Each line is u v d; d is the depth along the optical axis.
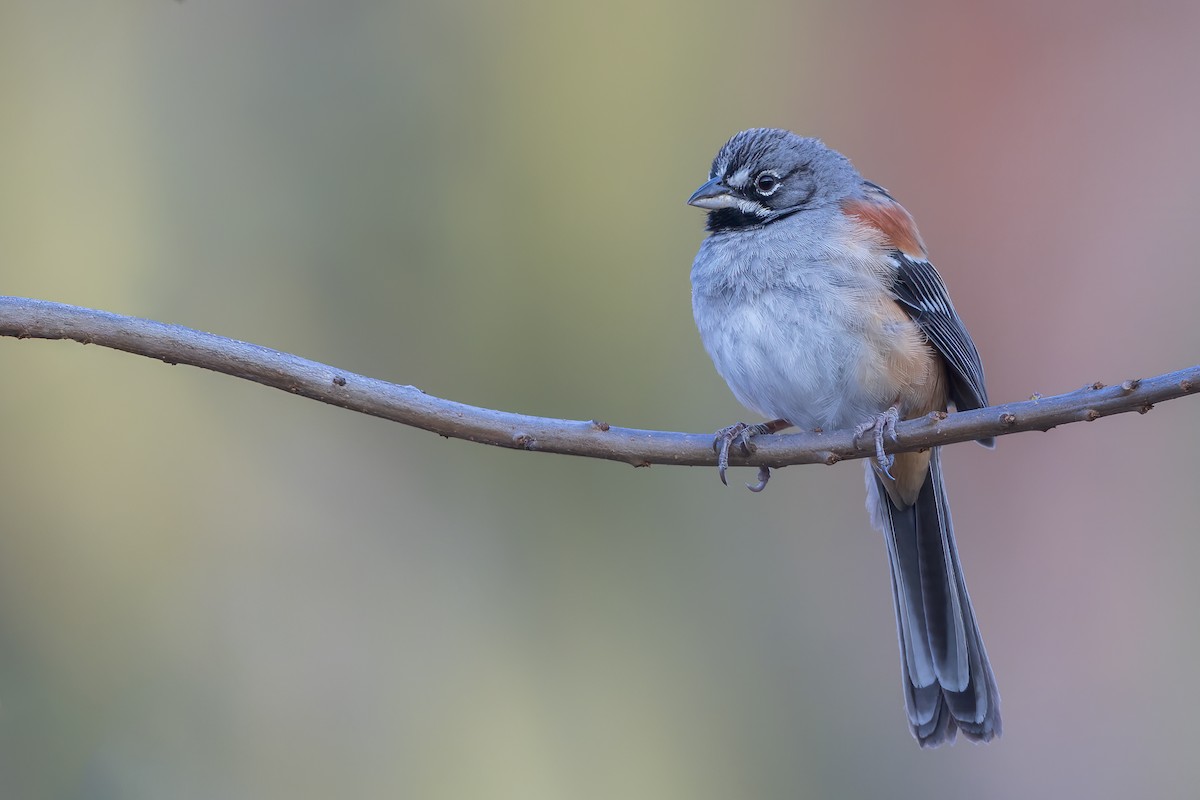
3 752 9.95
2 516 10.76
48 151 11.73
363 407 6.95
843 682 11.52
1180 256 12.94
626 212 12.32
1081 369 12.82
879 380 8.52
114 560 10.86
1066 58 13.70
